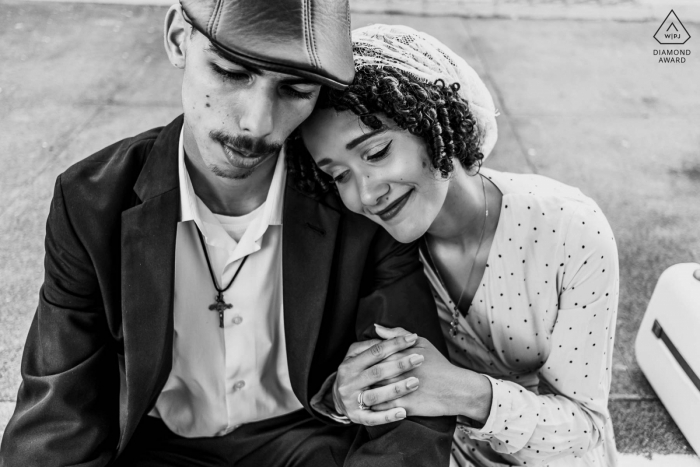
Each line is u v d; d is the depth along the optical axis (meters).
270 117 1.10
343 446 1.51
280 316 1.47
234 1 1.02
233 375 1.48
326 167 1.29
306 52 1.02
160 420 1.55
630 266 2.89
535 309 1.55
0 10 4.95
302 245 1.37
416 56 1.29
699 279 2.10
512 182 1.56
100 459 1.38
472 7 5.23
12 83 4.04
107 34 4.71
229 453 1.53
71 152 3.46
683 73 4.58
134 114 3.80
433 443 1.36
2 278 2.70
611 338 1.55
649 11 5.36
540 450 1.51
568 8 5.34
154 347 1.33
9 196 3.14
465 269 1.56
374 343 1.42
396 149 1.24
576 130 3.88
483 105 1.42
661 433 2.15
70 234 1.31
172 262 1.30
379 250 1.45
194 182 1.35
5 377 2.29
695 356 2.01
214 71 1.08
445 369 1.39
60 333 1.35
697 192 3.40
